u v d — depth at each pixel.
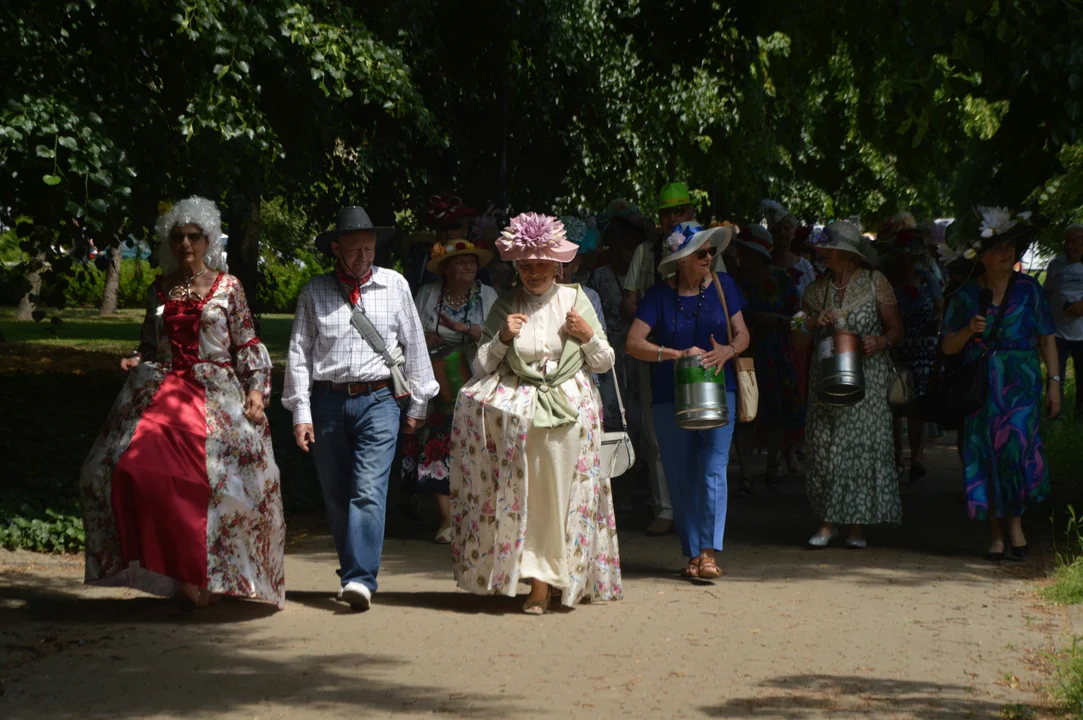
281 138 16.11
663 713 6.35
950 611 8.87
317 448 9.17
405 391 9.09
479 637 8.10
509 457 8.82
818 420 11.59
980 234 10.96
